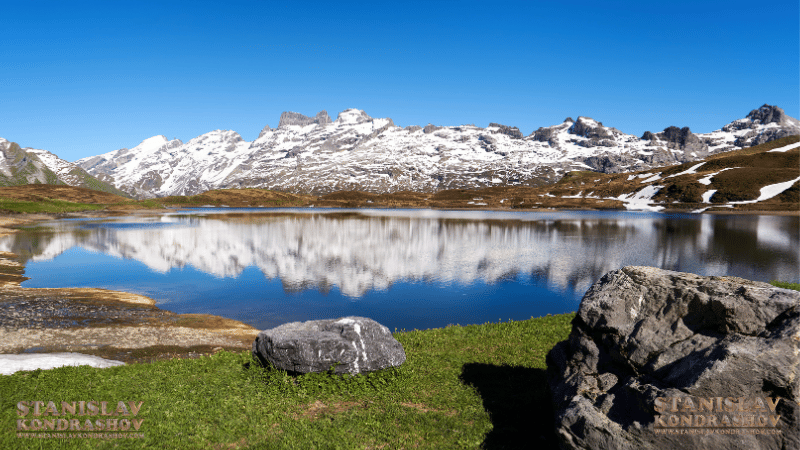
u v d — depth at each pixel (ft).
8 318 75.97
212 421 31.63
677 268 150.30
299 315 89.10
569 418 25.75
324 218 481.87
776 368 21.99
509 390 37.83
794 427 21.38
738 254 185.26
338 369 37.76
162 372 41.65
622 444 23.50
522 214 578.25
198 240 233.96
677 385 23.95
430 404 35.06
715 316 25.31
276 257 173.68
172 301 99.40
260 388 37.14
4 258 160.66
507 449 28.40
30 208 433.07
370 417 32.50
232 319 84.58
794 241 234.17
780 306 23.63
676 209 624.18
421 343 53.88
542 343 53.52
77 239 228.63
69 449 27.22
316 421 31.73
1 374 38.83
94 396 34.91
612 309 29.17
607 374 27.96
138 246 202.80
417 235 273.75
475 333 59.36
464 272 141.59
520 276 134.62
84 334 69.10
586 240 243.40
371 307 95.71
